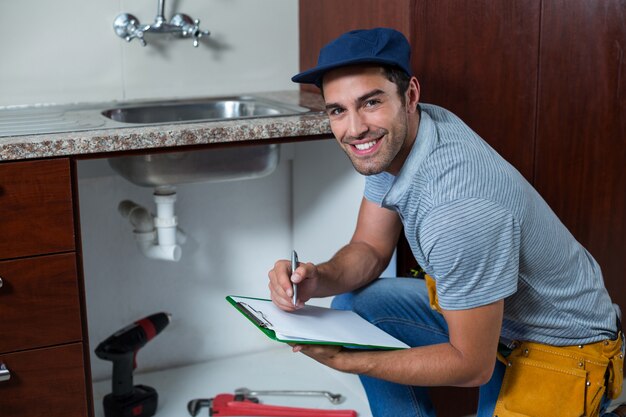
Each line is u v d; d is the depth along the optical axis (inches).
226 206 99.5
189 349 101.5
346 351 59.3
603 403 65.5
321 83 59.3
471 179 56.3
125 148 70.3
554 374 62.7
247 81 97.6
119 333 85.9
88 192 91.8
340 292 70.3
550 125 85.0
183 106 91.4
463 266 55.6
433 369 58.2
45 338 70.5
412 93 59.2
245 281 103.0
